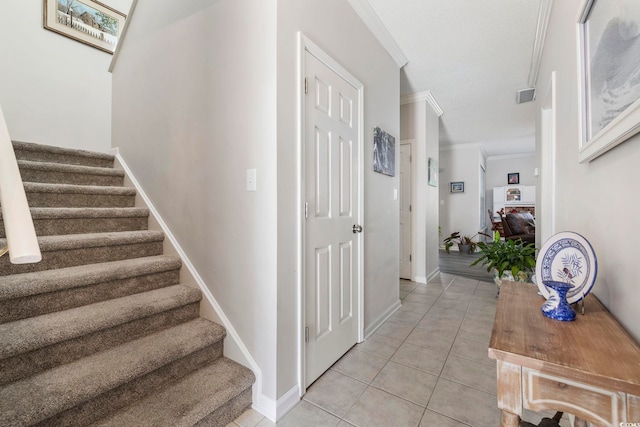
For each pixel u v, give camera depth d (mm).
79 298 1480
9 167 622
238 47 1551
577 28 1297
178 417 1178
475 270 4762
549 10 2115
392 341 2189
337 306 1889
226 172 1617
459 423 1354
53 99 2842
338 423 1356
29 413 965
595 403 645
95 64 3117
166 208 2045
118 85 2619
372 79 2391
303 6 1571
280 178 1409
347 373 1762
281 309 1418
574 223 1551
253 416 1400
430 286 3752
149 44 2225
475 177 6789
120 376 1186
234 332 1577
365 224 2285
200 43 1785
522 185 7535
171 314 1631
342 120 1938
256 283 1471
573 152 1561
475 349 2064
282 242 1420
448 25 2379
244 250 1526
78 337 1287
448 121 4918
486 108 4297
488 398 1532
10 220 578
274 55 1387
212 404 1265
